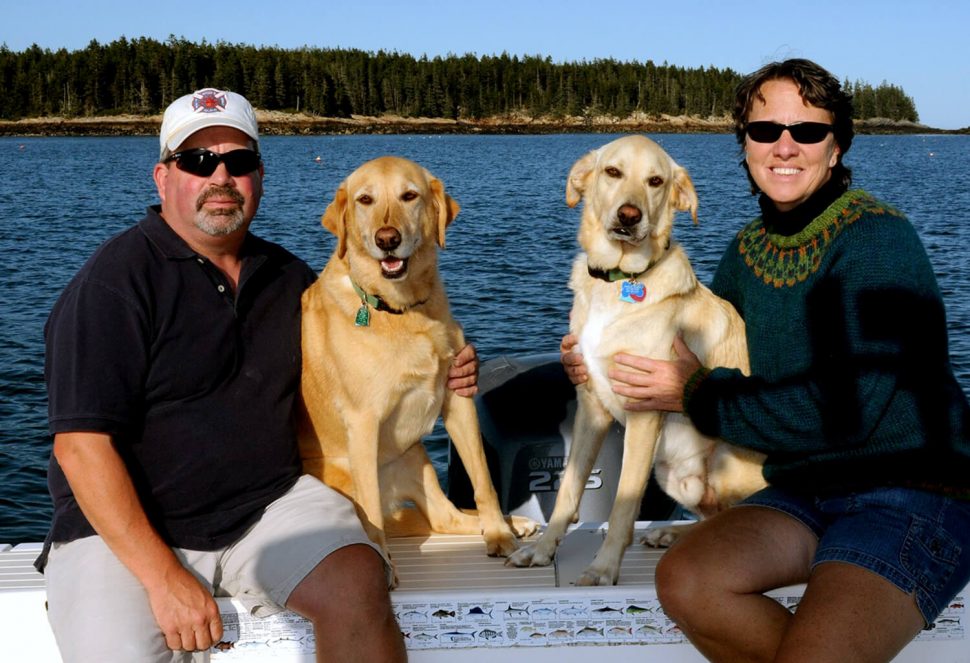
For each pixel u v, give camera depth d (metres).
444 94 121.25
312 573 2.61
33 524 5.16
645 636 2.82
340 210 3.39
